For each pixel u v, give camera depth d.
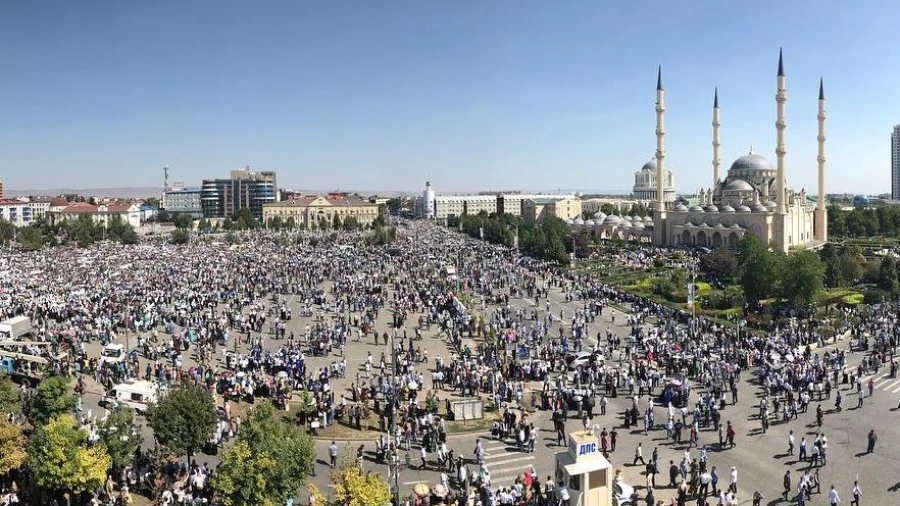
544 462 54.47
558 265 186.25
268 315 109.94
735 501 45.41
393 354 51.28
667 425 59.66
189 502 43.53
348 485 36.78
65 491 43.41
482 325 97.88
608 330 100.19
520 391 69.06
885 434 59.53
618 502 45.12
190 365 79.44
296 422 61.03
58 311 101.12
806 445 57.19
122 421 45.72
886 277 143.75
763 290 116.69
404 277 150.88
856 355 85.81
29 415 53.47
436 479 51.19
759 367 80.75
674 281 145.38
